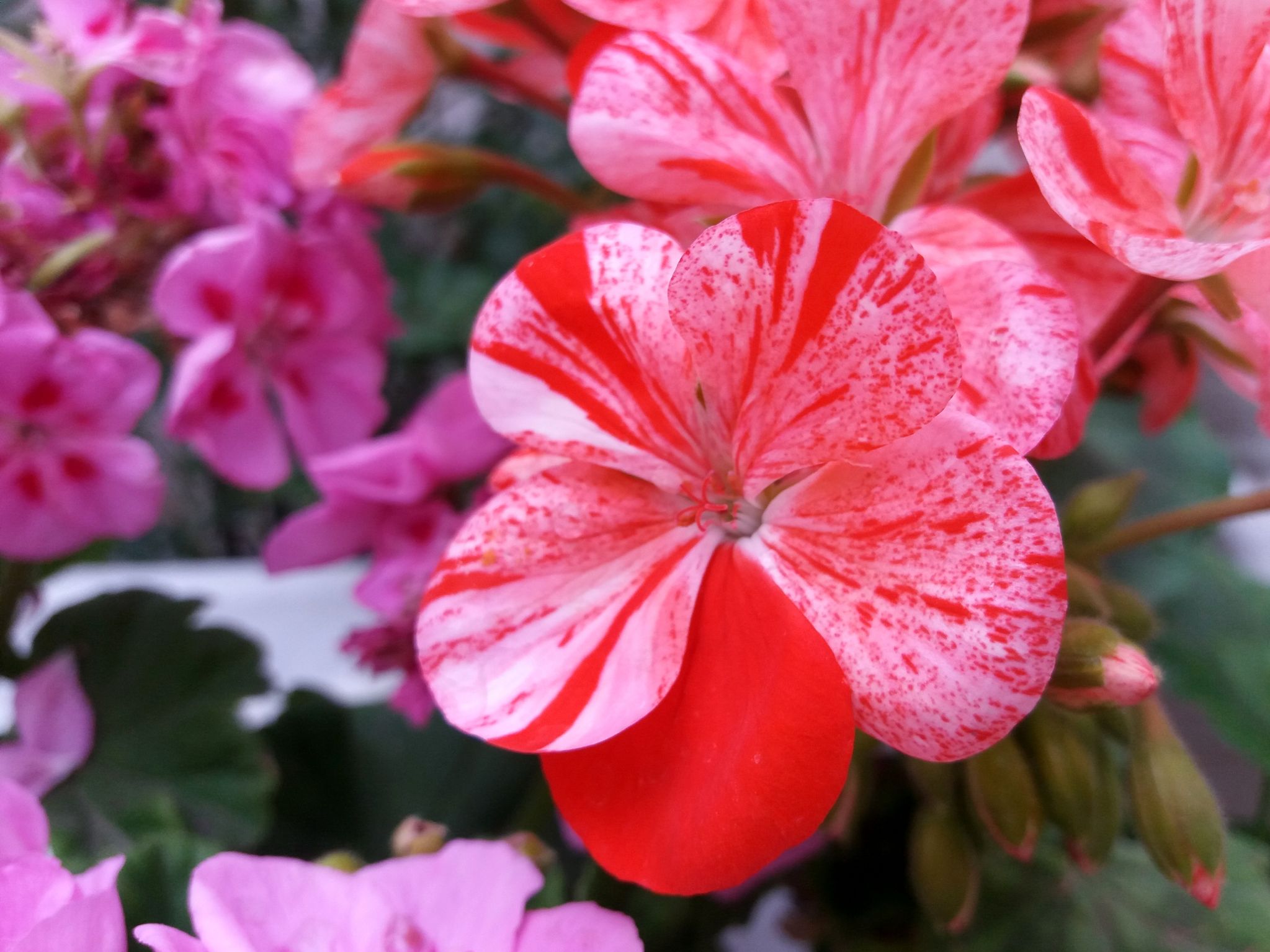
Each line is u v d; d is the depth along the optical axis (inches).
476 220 9.7
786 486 4.3
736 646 4.1
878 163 4.6
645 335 4.2
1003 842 4.8
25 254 5.4
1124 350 4.8
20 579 6.4
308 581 10.5
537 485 4.4
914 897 6.6
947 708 3.8
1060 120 4.1
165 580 10.4
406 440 6.3
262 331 6.4
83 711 6.4
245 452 6.5
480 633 4.3
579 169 9.2
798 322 3.9
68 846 5.7
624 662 4.2
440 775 7.6
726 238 3.8
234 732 6.8
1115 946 6.1
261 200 6.2
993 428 3.9
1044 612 3.7
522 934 4.4
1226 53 4.3
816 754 3.8
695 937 7.0
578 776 4.2
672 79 4.4
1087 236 4.0
